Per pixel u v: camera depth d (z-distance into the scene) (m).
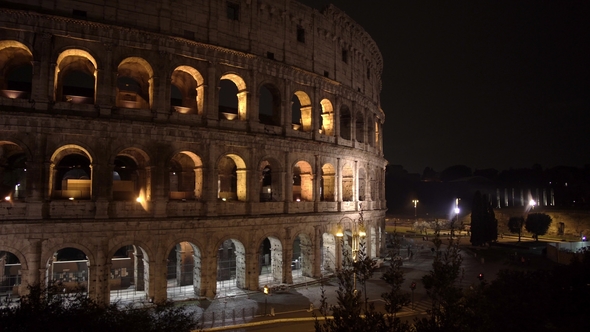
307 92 63.41
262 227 55.62
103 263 44.09
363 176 76.88
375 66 85.62
